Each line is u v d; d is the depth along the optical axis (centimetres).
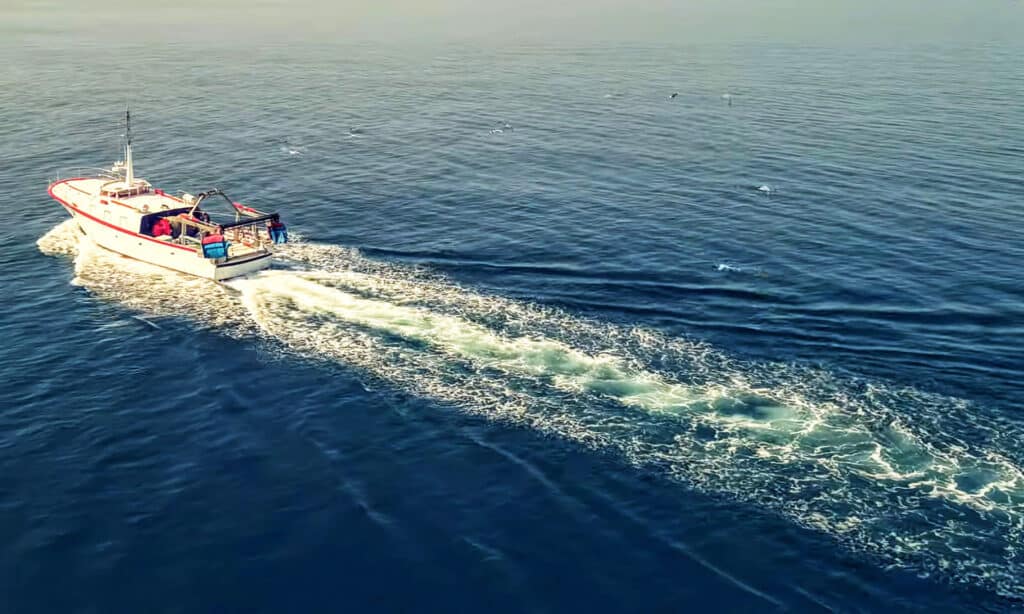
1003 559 3338
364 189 8200
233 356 4978
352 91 13062
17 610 3167
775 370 4722
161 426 4325
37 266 6234
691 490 3766
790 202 7750
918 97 12388
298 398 4541
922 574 3284
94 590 3262
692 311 5488
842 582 3262
